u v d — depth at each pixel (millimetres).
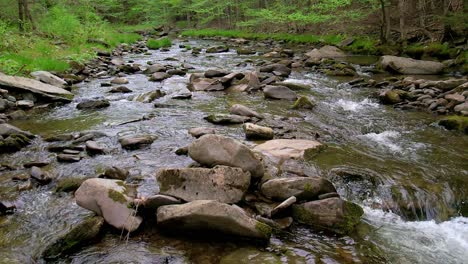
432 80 13891
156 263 4102
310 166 6582
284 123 9219
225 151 5609
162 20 53188
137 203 4898
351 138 8227
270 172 6223
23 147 7531
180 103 11164
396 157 7117
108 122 9242
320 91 12906
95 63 17656
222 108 10648
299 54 22391
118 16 56938
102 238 4531
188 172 5113
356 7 28594
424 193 5773
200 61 19828
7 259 4152
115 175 6047
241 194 5180
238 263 4094
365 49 22016
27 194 5625
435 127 8969
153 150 7355
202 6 45219
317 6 25078
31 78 12109
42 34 21172
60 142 7828
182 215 4469
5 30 16828
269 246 4438
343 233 4777
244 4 38719
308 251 4383
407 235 4883
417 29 22156
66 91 11844
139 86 13539
